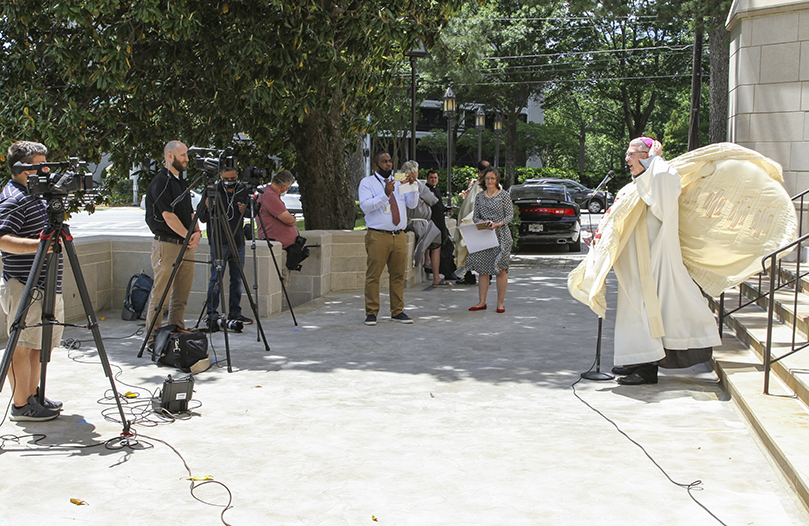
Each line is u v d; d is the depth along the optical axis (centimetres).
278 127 1165
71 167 435
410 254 1146
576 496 361
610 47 4125
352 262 1100
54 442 440
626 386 573
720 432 459
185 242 634
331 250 1084
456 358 675
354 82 984
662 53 4069
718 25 1834
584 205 3434
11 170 449
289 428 469
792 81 973
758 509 346
